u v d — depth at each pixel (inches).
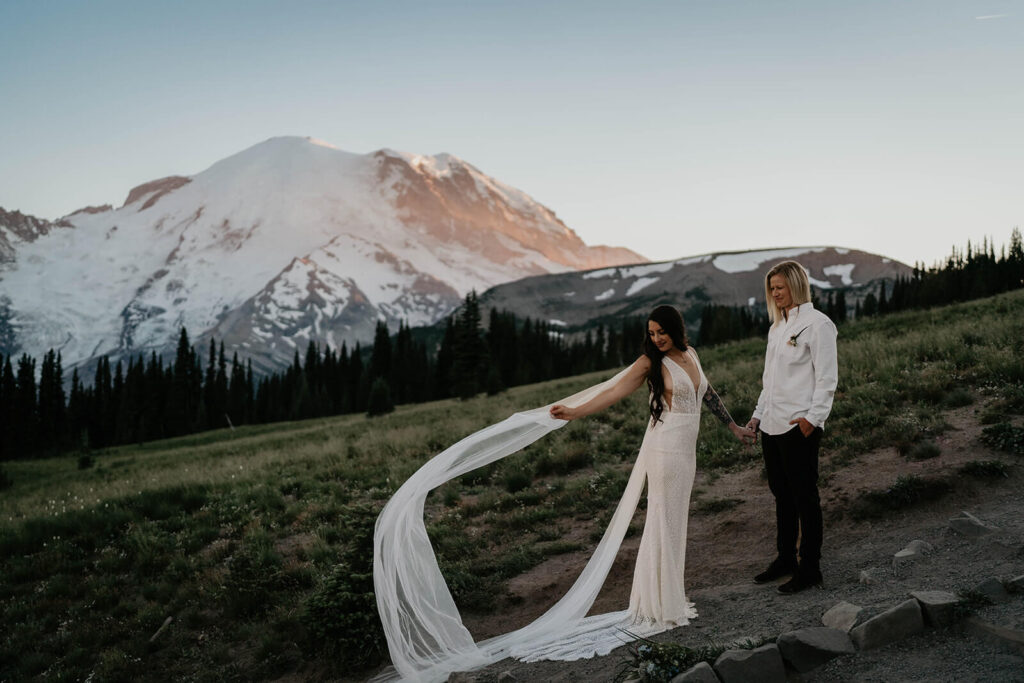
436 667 199.6
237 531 411.5
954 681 124.7
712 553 253.9
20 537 418.6
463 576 285.9
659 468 187.0
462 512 379.2
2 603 339.9
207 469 692.7
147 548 384.2
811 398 185.5
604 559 205.3
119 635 302.5
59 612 328.8
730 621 176.9
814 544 186.9
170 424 3265.3
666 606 183.0
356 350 4788.4
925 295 2069.4
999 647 132.3
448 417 906.1
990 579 153.1
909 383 401.7
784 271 190.5
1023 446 264.2
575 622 203.6
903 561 188.2
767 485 319.0
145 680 268.8
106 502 500.1
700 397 192.1
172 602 323.6
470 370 2092.8
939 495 238.8
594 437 490.6
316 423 2321.6
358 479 506.6
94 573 370.0
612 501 353.1
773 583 204.2
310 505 436.5
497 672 182.2
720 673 138.4
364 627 249.3
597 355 3993.6
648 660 147.8
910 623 143.5
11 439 3159.5
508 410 777.6
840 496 258.4
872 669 135.2
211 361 4505.4
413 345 4362.7
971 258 2085.4
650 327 188.9
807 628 149.8
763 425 196.5
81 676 274.8
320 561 343.3
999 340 442.6
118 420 3238.2
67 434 3383.4
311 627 253.3
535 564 295.9
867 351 535.2
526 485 409.7
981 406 338.0
